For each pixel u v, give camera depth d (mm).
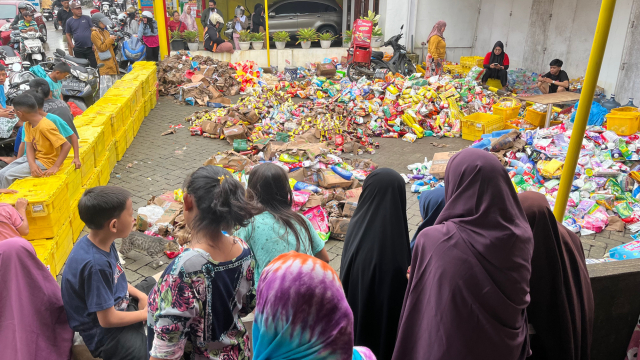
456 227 2201
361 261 2871
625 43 10883
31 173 4910
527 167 6938
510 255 2090
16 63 9281
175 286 1858
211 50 15016
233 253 2018
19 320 2514
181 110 10953
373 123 9680
